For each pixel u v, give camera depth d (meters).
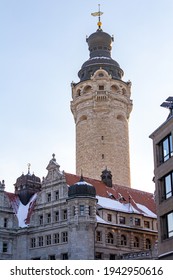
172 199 52.75
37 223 94.25
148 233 95.69
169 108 57.38
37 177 107.50
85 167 121.31
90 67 130.38
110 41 136.62
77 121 127.62
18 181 106.44
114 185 104.94
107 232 89.56
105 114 124.00
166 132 55.47
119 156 121.88
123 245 91.25
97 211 91.25
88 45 138.00
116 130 123.81
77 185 88.56
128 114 128.62
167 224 53.94
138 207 99.81
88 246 84.75
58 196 93.06
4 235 94.19
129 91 130.12
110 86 126.00
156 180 56.81
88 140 123.00
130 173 123.81
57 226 90.19
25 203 102.31
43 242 91.62
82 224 85.88
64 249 87.56
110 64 130.38
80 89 128.50
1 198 96.62
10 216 96.81
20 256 93.75
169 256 51.66
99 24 139.62
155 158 57.56
